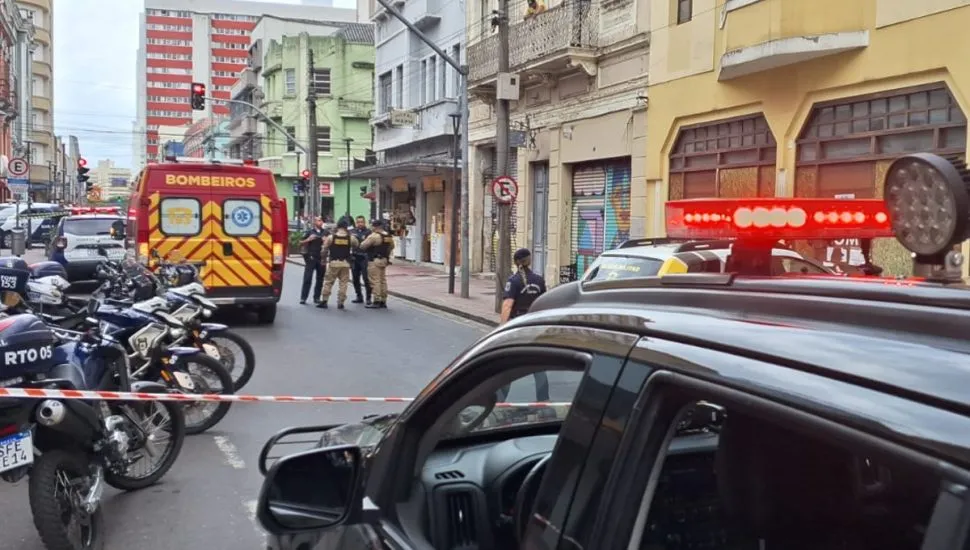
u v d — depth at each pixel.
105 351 5.32
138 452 5.62
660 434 1.49
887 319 1.31
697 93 14.28
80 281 18.78
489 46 20.48
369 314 16.08
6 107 51.88
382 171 27.75
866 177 11.16
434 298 18.30
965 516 0.98
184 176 12.91
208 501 5.50
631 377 1.54
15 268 5.87
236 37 143.25
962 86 9.70
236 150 70.00
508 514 2.61
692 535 1.90
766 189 12.94
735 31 12.61
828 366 1.24
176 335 6.88
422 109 27.50
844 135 11.48
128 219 14.95
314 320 14.89
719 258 6.87
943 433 1.05
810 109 11.98
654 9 15.38
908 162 1.56
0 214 35.38
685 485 1.94
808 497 1.71
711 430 1.99
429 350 11.79
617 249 9.01
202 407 7.12
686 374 1.42
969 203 1.47
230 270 13.27
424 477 2.53
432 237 28.77
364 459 2.52
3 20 51.88
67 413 4.37
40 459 4.36
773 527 1.73
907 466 1.07
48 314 6.56
